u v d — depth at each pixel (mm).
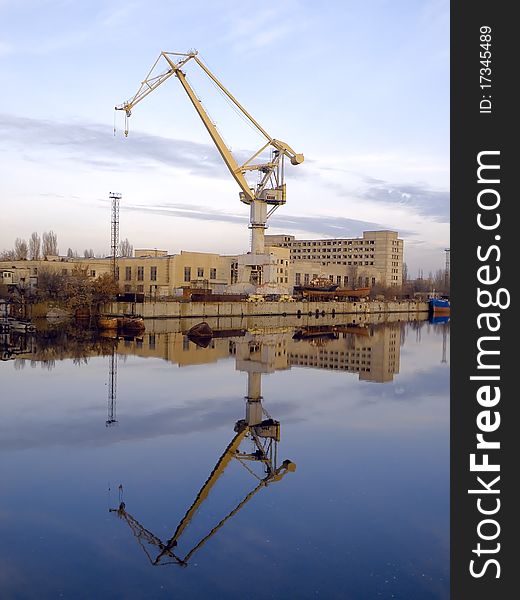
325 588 6914
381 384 22562
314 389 21312
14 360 27750
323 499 9734
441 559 7637
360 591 6875
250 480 10656
